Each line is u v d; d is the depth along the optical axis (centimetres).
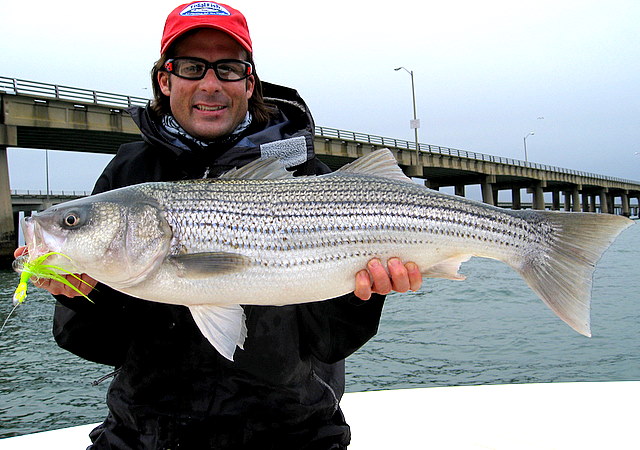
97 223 85
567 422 127
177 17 94
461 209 96
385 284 89
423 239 94
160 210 87
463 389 152
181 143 97
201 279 86
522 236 97
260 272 88
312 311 89
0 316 411
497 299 454
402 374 256
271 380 86
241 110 96
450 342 314
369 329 90
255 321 87
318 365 93
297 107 104
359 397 150
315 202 90
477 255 97
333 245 90
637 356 273
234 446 86
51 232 85
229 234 88
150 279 86
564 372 253
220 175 96
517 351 291
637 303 421
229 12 96
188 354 86
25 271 80
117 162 100
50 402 233
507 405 139
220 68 94
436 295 487
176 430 85
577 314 92
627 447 115
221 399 85
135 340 87
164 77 98
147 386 86
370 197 93
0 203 752
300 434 89
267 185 91
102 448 89
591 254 93
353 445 123
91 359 91
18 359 300
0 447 122
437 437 125
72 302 85
